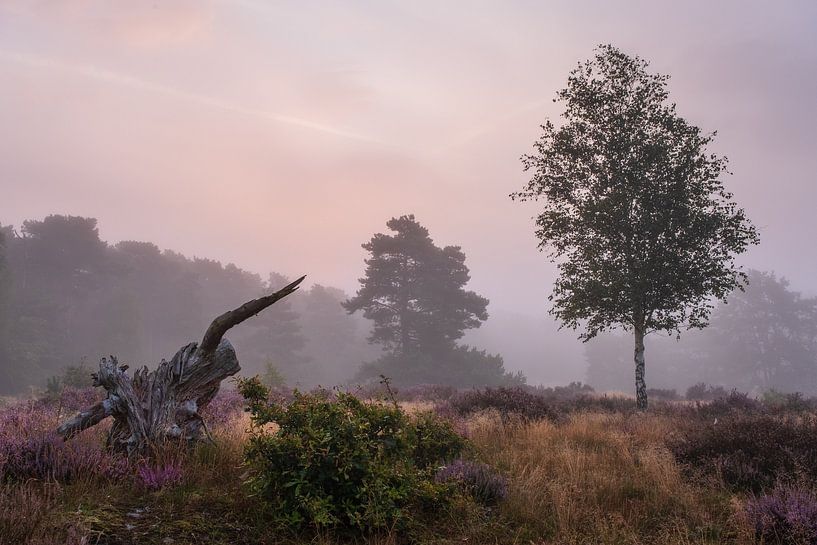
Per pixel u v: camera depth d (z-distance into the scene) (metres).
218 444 5.80
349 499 4.30
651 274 16.11
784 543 4.77
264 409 4.91
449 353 52.66
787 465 6.79
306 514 4.20
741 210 15.87
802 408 15.71
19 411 6.46
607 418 12.62
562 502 5.34
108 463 4.70
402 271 54.28
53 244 69.12
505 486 5.68
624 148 16.98
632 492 6.19
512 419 10.88
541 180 17.95
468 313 54.50
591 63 18.02
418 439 5.86
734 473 6.75
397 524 4.34
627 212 16.59
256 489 4.33
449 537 4.46
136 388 5.54
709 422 11.12
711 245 16.31
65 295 70.06
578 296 16.62
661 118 17.08
